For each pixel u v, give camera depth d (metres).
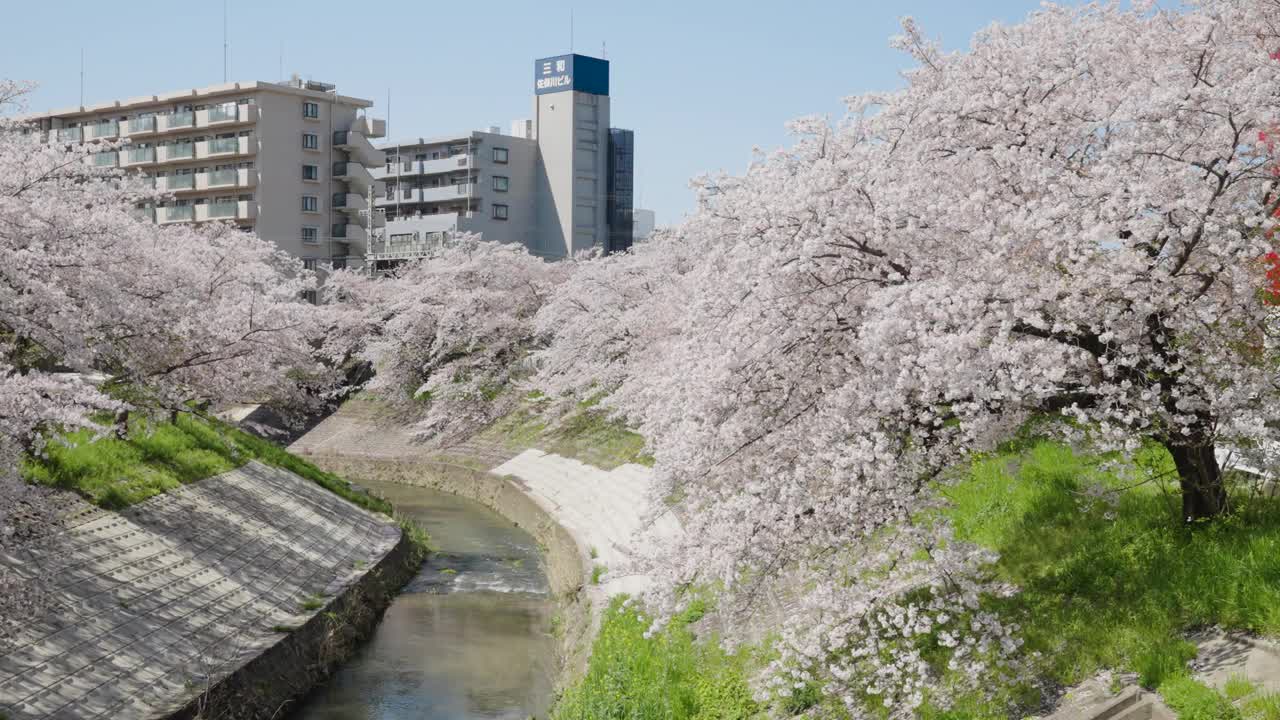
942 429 8.52
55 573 13.27
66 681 11.32
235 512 19.58
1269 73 7.41
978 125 8.88
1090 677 7.59
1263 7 9.24
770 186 9.34
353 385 43.28
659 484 9.99
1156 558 8.47
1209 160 7.81
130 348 16.83
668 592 9.21
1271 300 8.40
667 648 12.18
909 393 8.47
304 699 14.52
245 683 13.11
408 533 25.20
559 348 28.70
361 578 19.34
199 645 13.73
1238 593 7.49
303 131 59.31
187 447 21.92
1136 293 7.35
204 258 22.38
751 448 9.29
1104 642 7.81
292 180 58.94
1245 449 7.51
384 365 42.84
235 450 23.56
